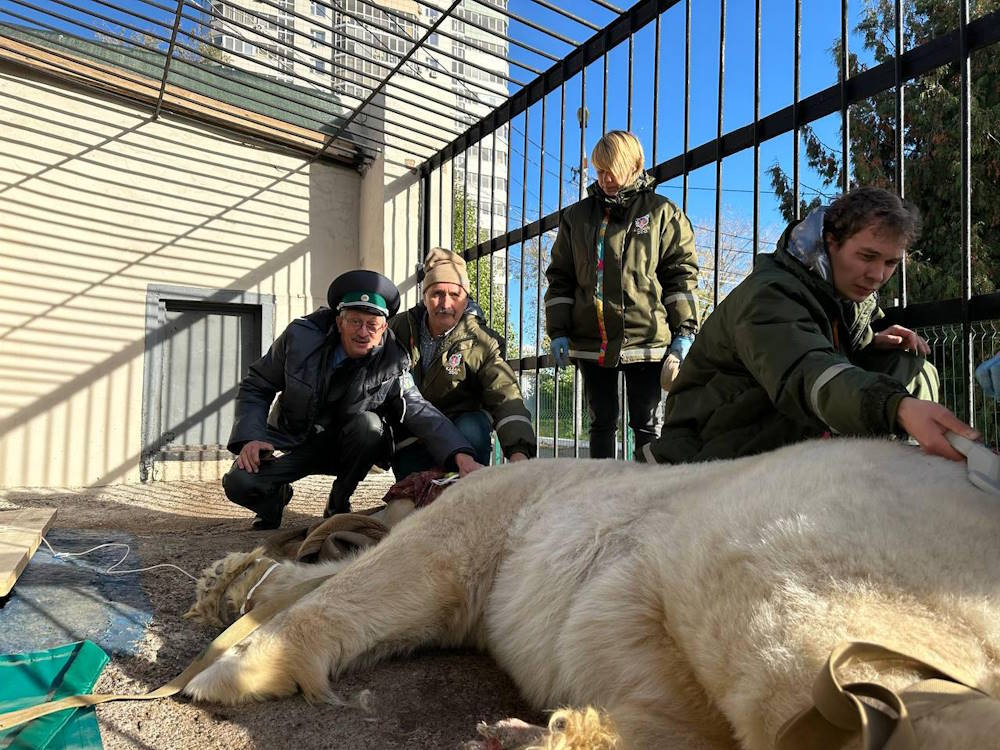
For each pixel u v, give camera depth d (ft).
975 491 4.69
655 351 13.67
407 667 7.02
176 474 25.79
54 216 24.13
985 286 43.55
